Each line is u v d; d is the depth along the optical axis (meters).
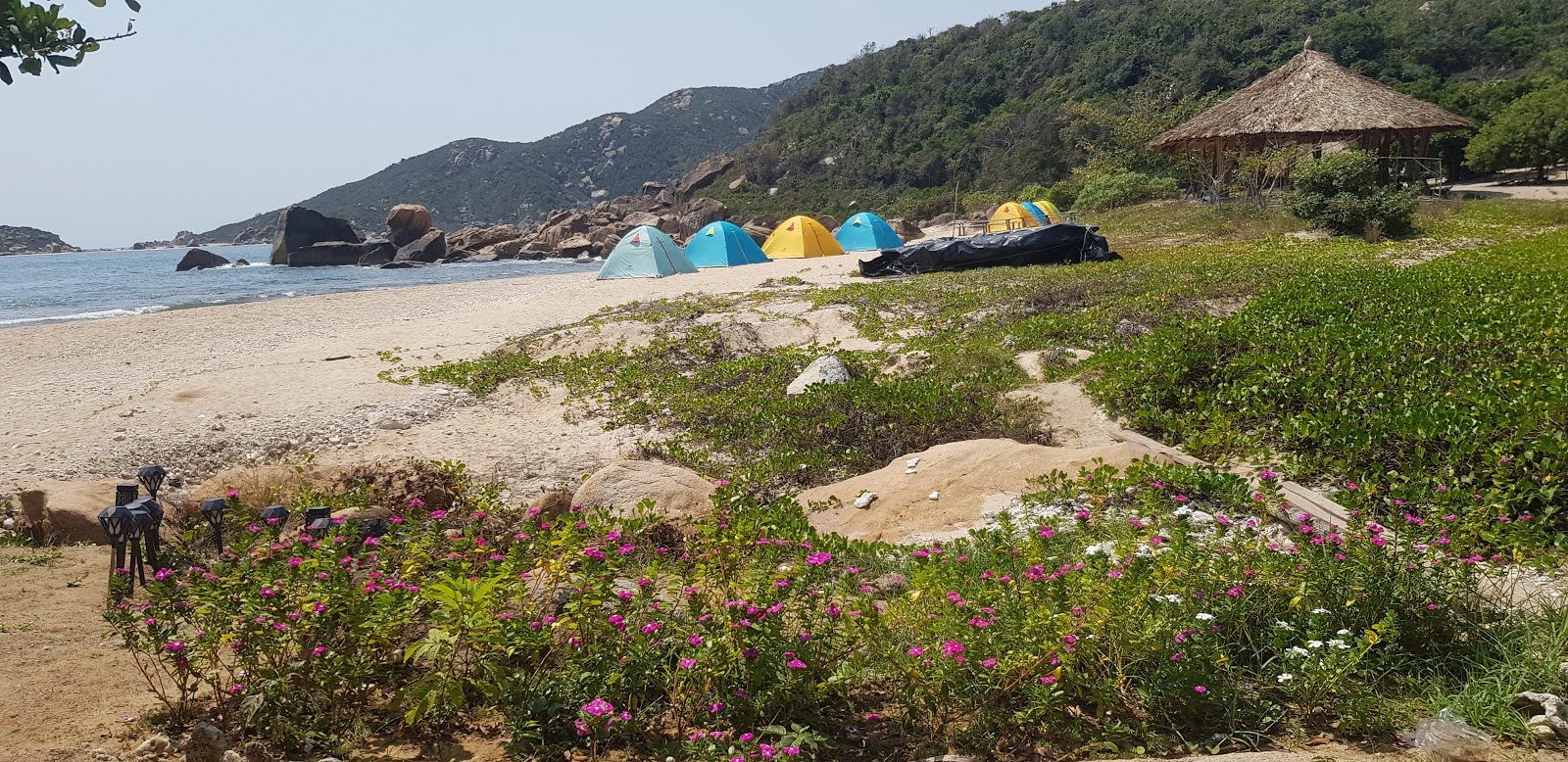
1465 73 71.75
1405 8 81.56
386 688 4.32
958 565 5.30
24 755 3.61
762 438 11.39
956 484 8.27
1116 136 54.81
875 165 85.12
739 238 32.22
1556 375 8.99
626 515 7.48
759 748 3.69
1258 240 25.62
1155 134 49.00
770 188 93.12
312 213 68.31
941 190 76.94
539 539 5.13
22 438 11.73
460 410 13.49
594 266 54.44
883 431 10.89
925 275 22.92
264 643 3.91
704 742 3.64
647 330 17.34
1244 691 4.19
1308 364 10.51
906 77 102.12
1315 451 8.65
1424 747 3.72
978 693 4.02
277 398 13.78
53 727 3.88
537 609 4.58
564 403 13.64
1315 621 4.35
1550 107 45.25
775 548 5.27
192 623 4.21
